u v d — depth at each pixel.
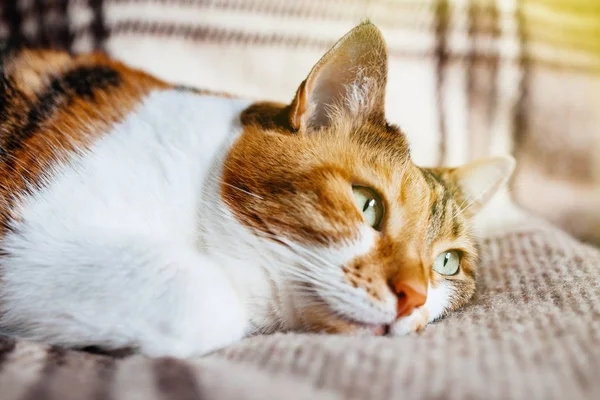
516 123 0.61
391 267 0.32
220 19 0.56
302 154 0.34
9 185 0.34
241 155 0.35
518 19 0.61
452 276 0.38
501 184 0.44
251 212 0.33
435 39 0.59
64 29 0.54
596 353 0.27
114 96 0.38
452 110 0.59
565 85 0.61
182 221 0.35
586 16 0.62
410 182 0.35
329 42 0.56
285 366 0.27
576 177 0.62
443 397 0.24
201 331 0.30
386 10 0.58
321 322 0.33
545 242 0.44
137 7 0.54
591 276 0.37
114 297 0.30
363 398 0.25
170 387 0.25
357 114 0.37
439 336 0.31
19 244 0.32
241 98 0.42
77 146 0.35
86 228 0.32
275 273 0.33
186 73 0.55
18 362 0.27
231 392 0.25
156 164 0.35
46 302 0.30
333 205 0.33
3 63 0.38
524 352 0.28
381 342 0.29
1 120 0.36
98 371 0.27
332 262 0.32
